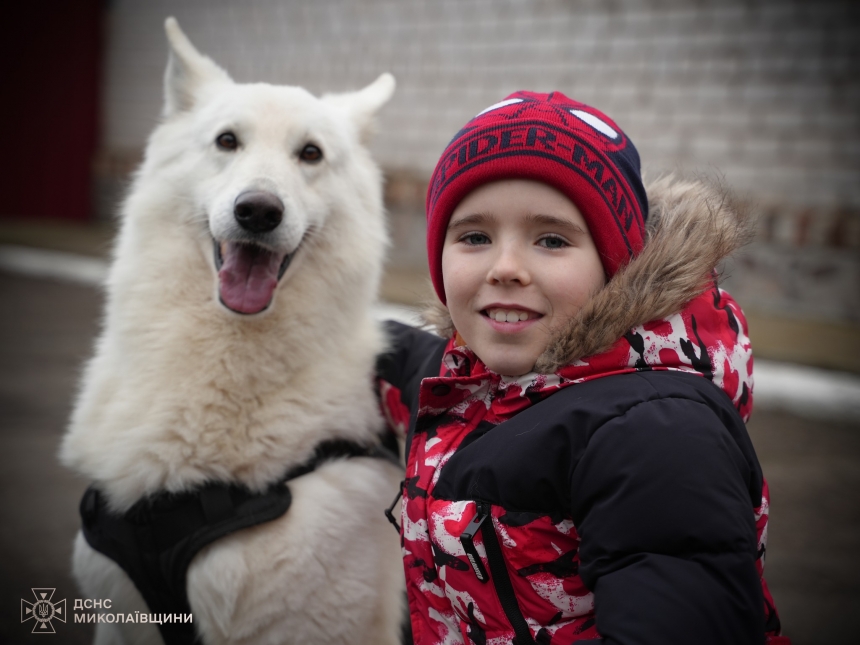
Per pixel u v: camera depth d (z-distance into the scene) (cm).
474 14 859
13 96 1227
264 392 204
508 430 151
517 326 152
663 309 145
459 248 159
